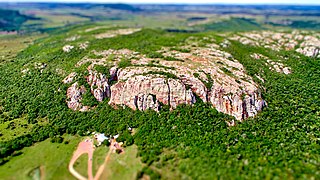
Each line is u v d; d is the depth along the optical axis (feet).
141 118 485.15
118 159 414.62
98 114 509.35
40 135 470.39
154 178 367.04
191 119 472.85
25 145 449.89
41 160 418.31
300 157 393.50
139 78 508.12
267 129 461.37
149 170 379.35
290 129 464.65
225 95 499.10
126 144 442.91
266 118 488.85
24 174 388.98
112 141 456.86
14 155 428.15
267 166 372.58
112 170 394.73
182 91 495.82
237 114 485.56
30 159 419.95
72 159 419.54
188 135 442.50
